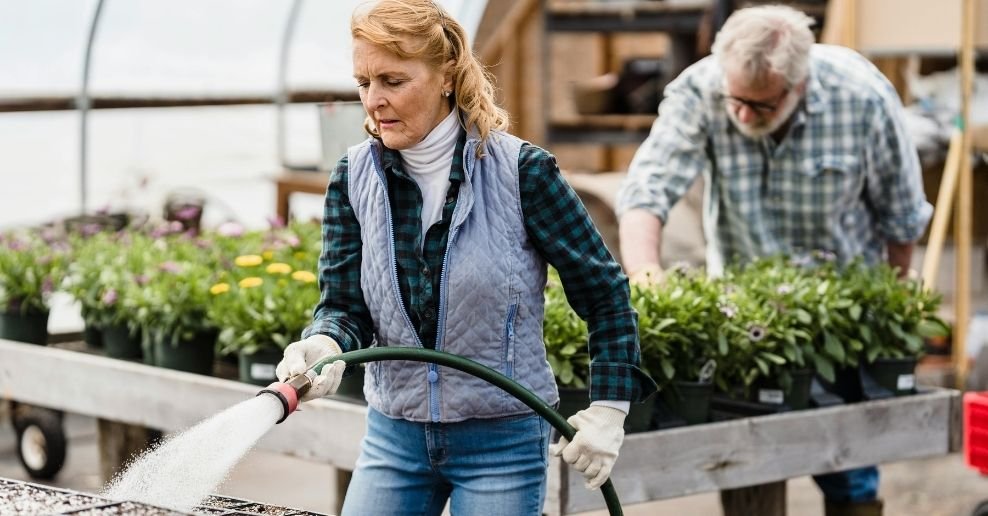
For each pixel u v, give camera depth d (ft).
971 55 25.63
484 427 10.55
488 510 10.54
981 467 16.33
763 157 17.26
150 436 20.11
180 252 21.99
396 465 10.82
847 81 16.93
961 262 26.23
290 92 33.42
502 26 39.88
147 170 35.55
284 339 18.08
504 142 10.39
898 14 25.13
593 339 10.57
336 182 10.69
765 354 16.17
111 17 29.91
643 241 17.01
